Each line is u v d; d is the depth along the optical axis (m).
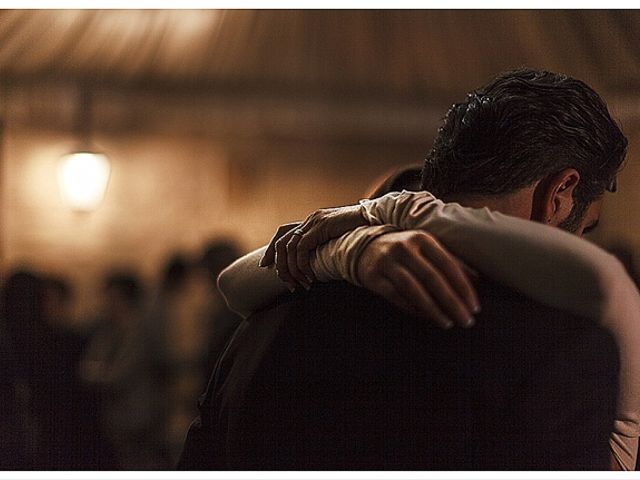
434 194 1.08
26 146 8.30
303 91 7.79
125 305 5.54
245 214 8.77
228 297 1.19
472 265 0.94
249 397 1.06
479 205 1.04
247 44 5.95
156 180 8.65
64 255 8.46
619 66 5.36
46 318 3.70
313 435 1.01
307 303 1.05
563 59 5.50
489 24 5.19
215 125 8.59
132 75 7.04
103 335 5.46
